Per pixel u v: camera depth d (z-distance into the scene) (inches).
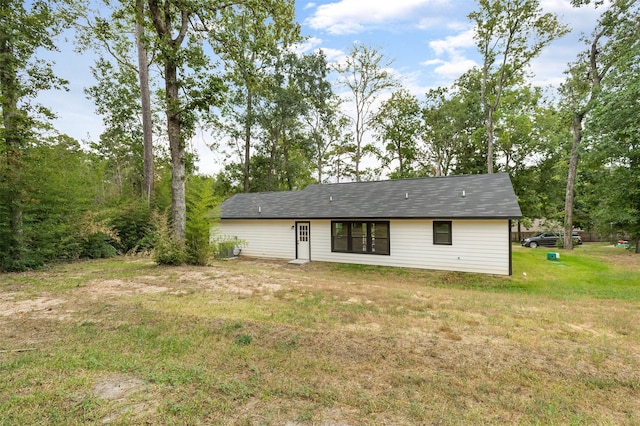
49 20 414.6
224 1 401.4
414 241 497.7
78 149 545.3
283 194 730.8
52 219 394.3
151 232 513.3
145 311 205.3
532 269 478.6
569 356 150.2
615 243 1080.2
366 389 117.8
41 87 399.2
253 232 658.8
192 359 139.3
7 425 90.4
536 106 1018.1
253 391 113.7
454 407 107.6
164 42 351.9
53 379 117.3
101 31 505.7
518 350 156.0
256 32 453.7
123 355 141.0
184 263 396.5
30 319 187.0
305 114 1007.0
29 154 368.5
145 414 97.2
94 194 502.9
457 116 1030.4
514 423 100.2
